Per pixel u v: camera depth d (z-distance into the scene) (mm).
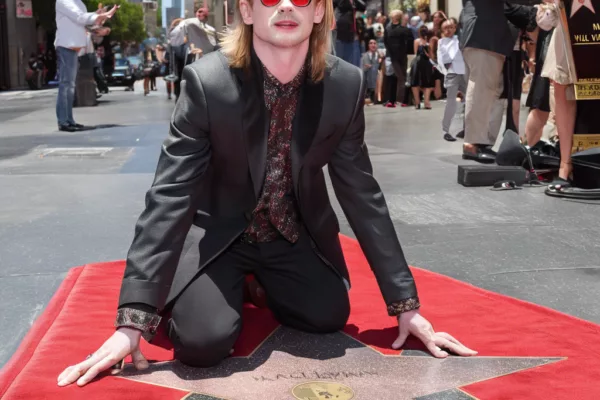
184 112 2383
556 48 5414
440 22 14461
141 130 10086
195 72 2387
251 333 2689
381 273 2553
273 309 2764
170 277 2299
